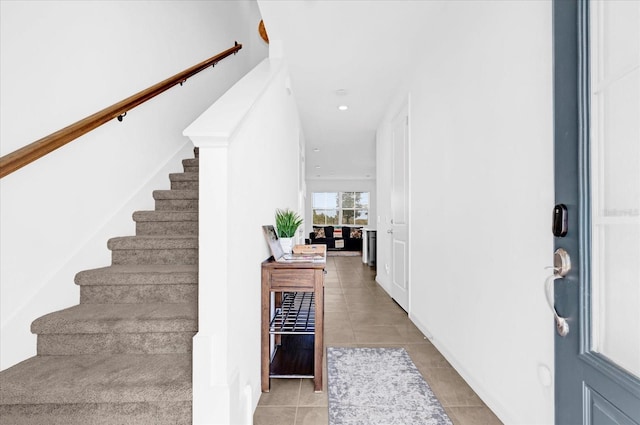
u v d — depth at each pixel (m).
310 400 1.78
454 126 2.12
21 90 1.52
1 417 1.23
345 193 12.35
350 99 3.99
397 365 2.18
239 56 4.55
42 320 1.50
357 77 3.35
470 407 1.69
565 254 0.93
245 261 1.57
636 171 0.80
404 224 3.50
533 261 1.33
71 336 1.51
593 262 0.85
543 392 1.27
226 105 1.55
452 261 2.14
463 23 1.98
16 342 1.45
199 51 3.46
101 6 2.07
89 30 1.96
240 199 1.48
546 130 1.25
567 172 0.93
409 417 1.61
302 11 2.28
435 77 2.47
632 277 0.81
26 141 1.54
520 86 1.42
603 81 0.85
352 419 1.60
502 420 1.55
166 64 2.86
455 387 1.89
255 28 5.08
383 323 3.10
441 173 2.35
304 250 2.41
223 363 1.27
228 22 4.18
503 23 1.55
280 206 2.75
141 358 1.48
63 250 1.73
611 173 0.84
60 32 1.75
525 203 1.38
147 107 2.57
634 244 0.81
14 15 1.49
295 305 2.92
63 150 1.75
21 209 1.51
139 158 2.46
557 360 0.96
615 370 0.75
